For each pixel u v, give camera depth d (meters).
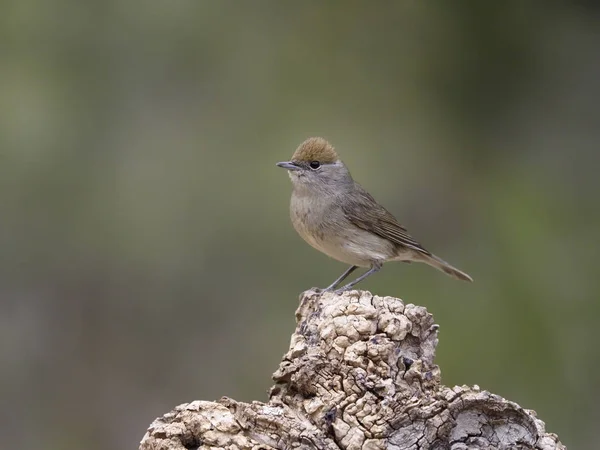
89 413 15.94
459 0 17.23
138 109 17.47
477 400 6.84
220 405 6.99
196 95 17.61
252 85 17.64
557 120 17.14
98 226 16.70
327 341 7.17
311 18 17.94
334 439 6.86
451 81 17.30
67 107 17.16
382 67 17.55
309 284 16.23
